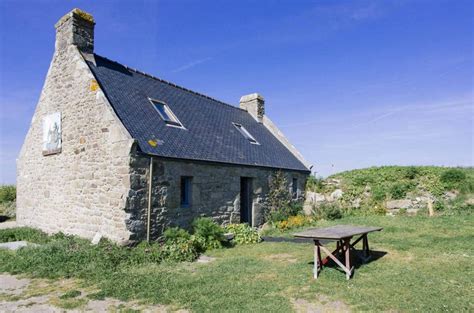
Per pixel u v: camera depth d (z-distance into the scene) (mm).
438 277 6039
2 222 14109
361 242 9203
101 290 5742
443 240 8938
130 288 5793
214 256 8602
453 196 13602
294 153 18016
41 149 11516
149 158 8922
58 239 9039
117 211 8500
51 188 10922
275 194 14336
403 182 15062
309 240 10492
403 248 8336
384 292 5367
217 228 9672
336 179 17469
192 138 11344
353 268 6684
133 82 11781
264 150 15250
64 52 10734
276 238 11156
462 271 6379
